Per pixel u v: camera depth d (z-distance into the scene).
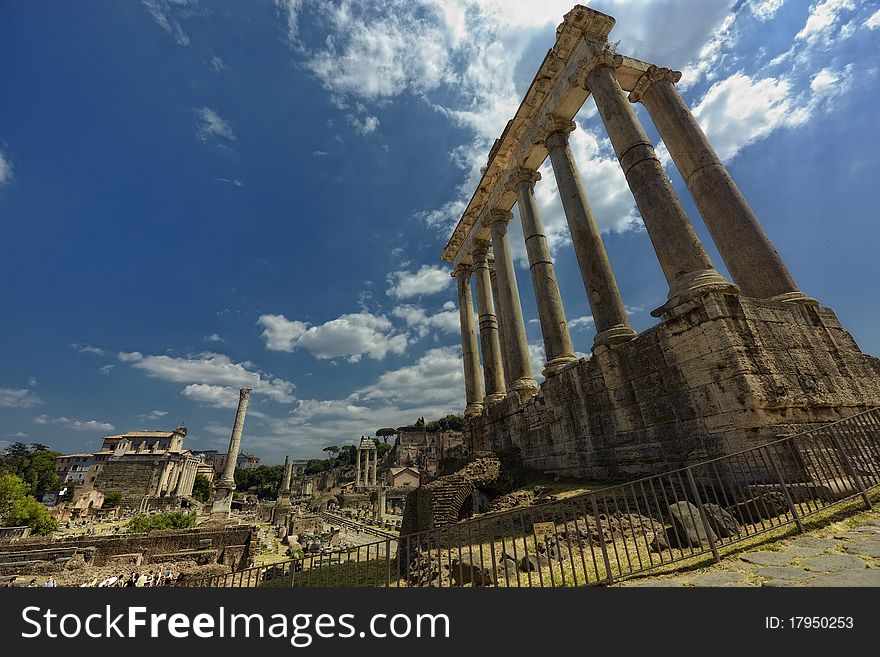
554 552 7.37
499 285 22.78
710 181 12.85
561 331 16.67
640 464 11.18
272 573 12.31
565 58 17.06
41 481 95.94
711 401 9.27
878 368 10.60
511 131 21.20
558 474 14.94
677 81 15.12
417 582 7.88
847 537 5.60
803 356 9.60
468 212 27.34
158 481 95.69
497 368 23.98
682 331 10.12
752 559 5.44
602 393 12.94
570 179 16.62
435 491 16.33
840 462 7.16
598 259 14.63
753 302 9.84
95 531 51.22
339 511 77.81
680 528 6.54
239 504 94.56
